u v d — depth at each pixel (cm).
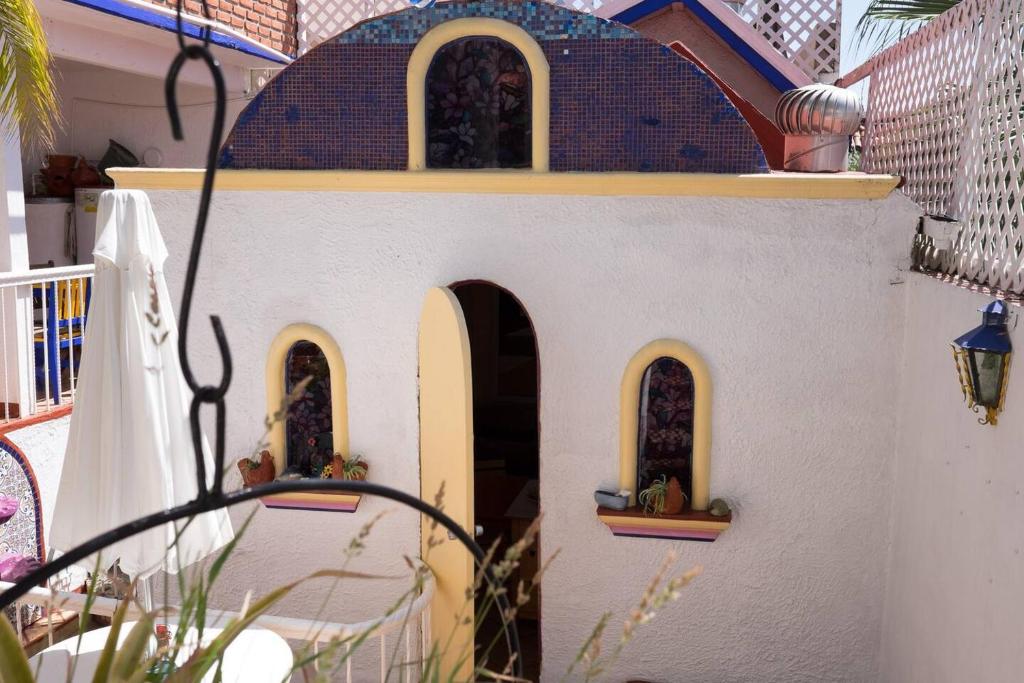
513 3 602
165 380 451
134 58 997
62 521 454
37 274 777
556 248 618
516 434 1077
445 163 636
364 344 650
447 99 629
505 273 626
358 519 665
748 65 941
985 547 435
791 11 1001
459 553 551
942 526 504
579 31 600
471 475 554
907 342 586
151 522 224
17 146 802
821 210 590
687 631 640
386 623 476
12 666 286
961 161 556
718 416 618
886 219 585
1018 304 403
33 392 789
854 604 622
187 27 956
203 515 459
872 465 609
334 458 651
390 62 619
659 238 607
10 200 796
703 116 598
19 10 690
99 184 1130
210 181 200
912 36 710
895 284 590
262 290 656
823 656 629
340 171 629
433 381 592
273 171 636
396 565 666
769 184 586
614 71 600
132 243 443
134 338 441
